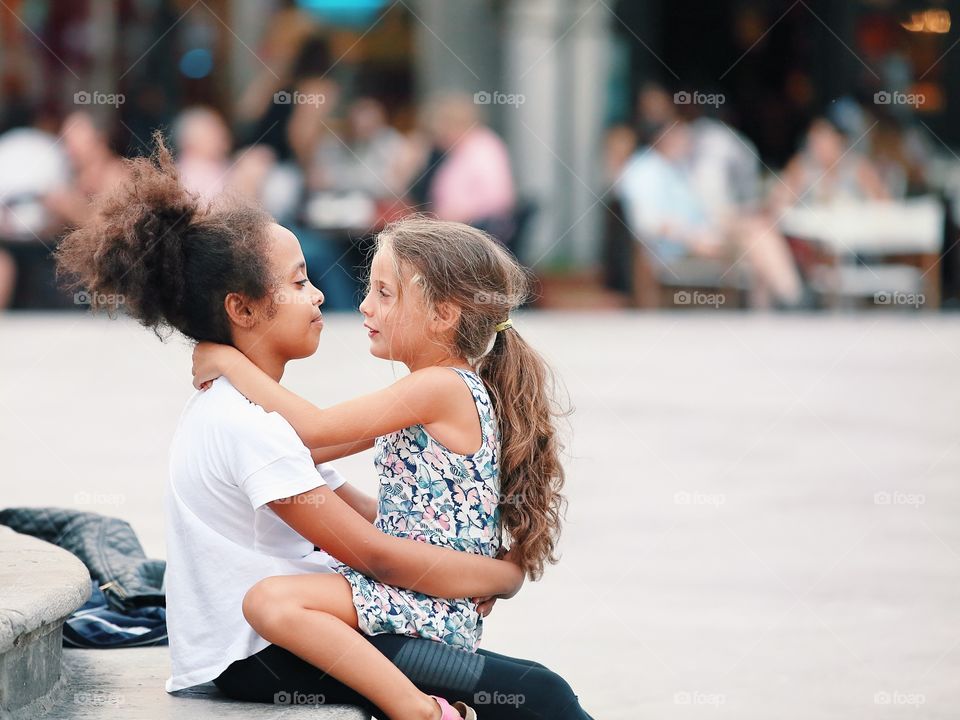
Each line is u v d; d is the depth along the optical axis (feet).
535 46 113.80
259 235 23.41
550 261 112.47
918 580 37.50
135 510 42.06
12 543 25.27
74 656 25.03
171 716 21.66
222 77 109.60
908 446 56.54
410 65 113.09
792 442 56.80
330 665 21.66
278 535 23.32
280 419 22.66
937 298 103.55
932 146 110.73
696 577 37.50
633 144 104.83
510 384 24.77
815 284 103.30
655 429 59.72
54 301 97.66
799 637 32.73
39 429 57.93
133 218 23.21
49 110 105.81
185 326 23.67
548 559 25.08
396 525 23.45
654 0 115.65
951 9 111.24
